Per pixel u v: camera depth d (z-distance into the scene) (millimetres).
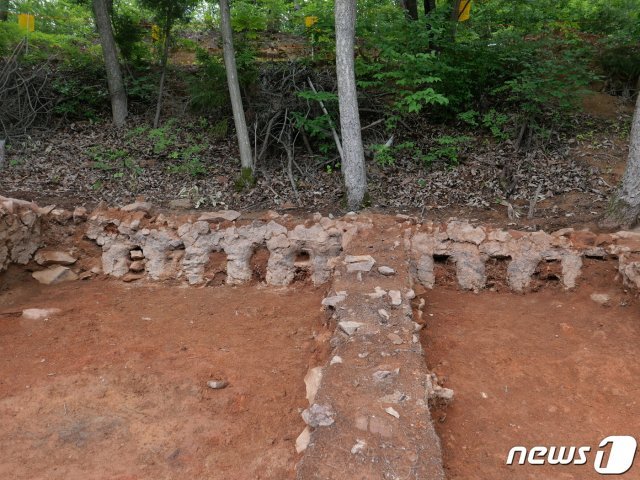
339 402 3443
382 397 3498
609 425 3910
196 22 14609
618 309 5781
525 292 6473
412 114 10383
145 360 4895
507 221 7637
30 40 12133
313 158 9609
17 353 5000
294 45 12703
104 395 4316
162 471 3418
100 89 11211
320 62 11141
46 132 10164
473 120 9656
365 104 10352
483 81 10281
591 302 6012
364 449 2998
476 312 5898
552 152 9141
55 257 6926
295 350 5098
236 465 3461
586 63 10711
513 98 9555
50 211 7180
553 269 6477
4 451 3613
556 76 10297
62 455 3588
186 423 3947
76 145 9734
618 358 4816
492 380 4477
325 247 6797
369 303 4910
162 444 3701
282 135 9750
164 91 11297
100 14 10109
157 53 12422
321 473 2824
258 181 8953
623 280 6031
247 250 6969
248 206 8359
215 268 7059
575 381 4488
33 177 8695
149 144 9828
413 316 5098
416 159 9242
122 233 7121
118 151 9461
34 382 4488
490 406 4109
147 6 10680
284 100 10000
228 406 4168
